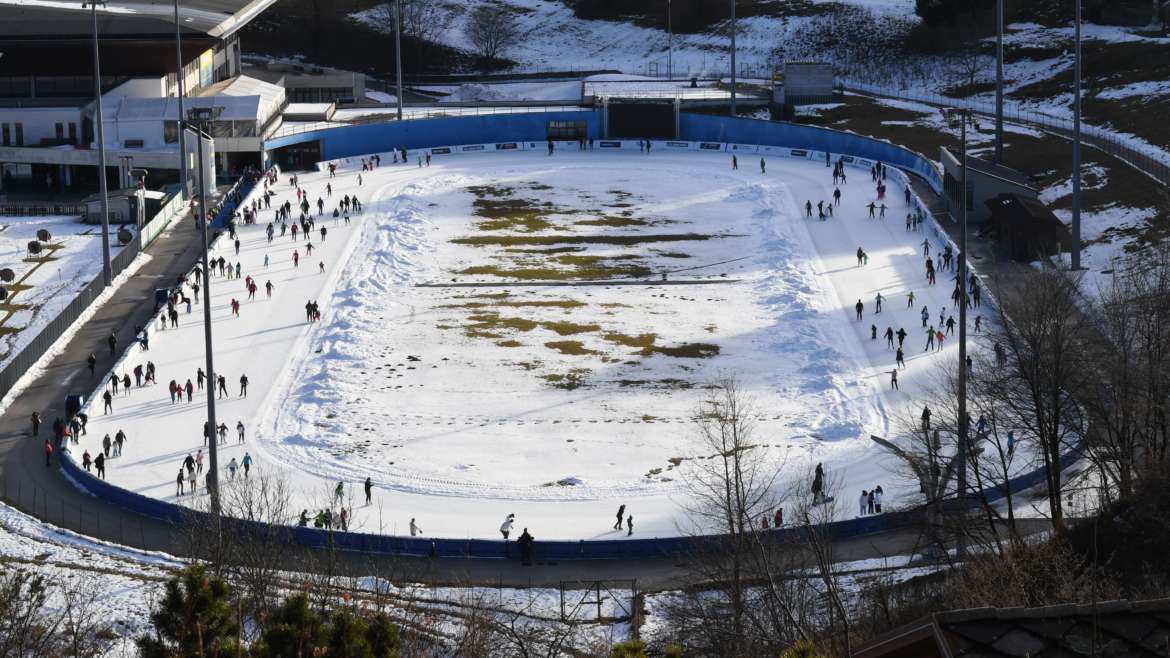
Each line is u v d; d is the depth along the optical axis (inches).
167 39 6614.2
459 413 3759.8
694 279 5036.9
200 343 4345.5
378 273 5123.0
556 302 4788.4
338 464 3398.1
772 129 7126.0
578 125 7431.1
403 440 3565.5
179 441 3555.6
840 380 3949.3
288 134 6820.9
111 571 2404.0
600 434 3597.4
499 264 5270.7
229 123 6633.9
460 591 2463.1
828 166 6712.6
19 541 2733.8
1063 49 7746.1
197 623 941.8
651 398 3855.8
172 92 6845.5
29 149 6387.8
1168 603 764.6
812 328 4421.8
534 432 3619.6
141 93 6707.7
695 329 4463.6
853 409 3715.6
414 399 3868.1
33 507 3100.4
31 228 5565.9
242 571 1889.8
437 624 1967.3
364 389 3946.9
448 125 7308.1
